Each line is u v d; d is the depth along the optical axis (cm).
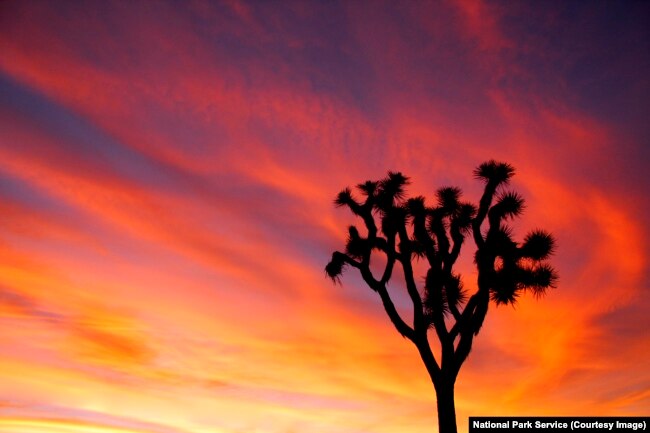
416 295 1027
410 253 1070
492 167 1064
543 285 973
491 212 1028
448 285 1041
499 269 1023
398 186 1105
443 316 1018
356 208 1120
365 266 1070
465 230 1103
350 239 1117
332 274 1097
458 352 974
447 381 959
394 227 1080
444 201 1112
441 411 943
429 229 1104
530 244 989
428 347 993
